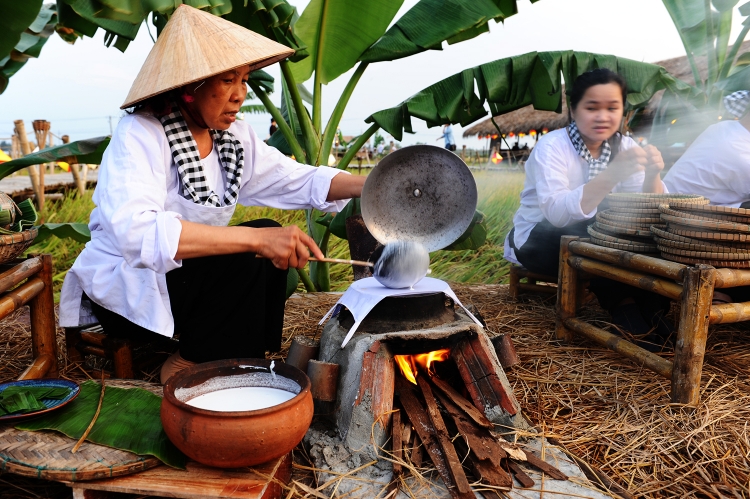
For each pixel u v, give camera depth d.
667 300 2.75
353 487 1.57
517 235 3.10
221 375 1.65
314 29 3.26
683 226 2.09
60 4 2.30
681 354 2.04
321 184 2.22
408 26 3.19
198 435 1.35
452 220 1.94
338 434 1.76
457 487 1.50
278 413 1.39
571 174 2.77
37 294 2.14
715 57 4.27
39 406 1.58
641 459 1.77
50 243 5.05
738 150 2.78
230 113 1.83
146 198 1.65
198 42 1.69
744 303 2.13
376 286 1.95
